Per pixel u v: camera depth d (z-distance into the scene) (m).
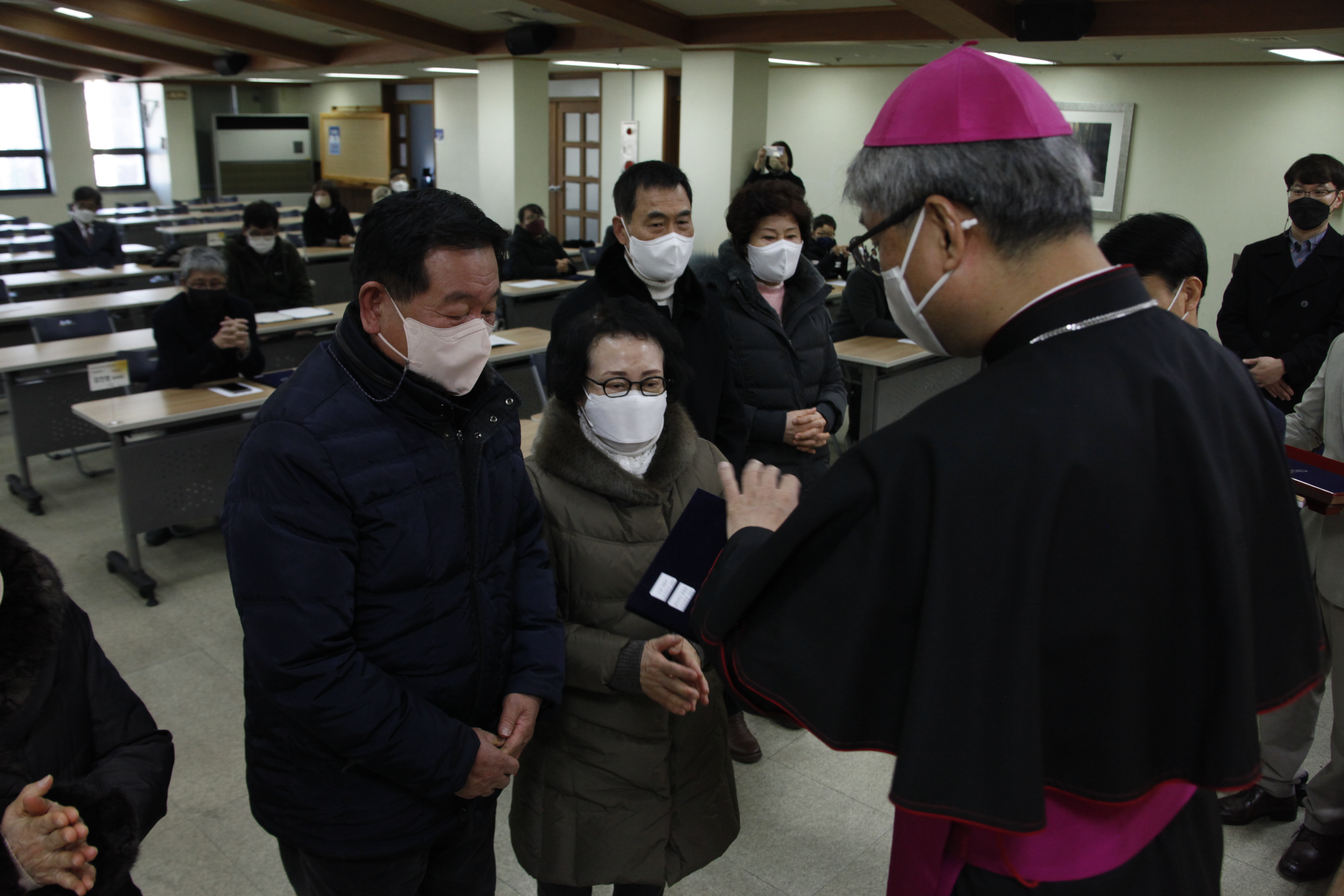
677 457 1.51
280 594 1.10
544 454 1.49
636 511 1.48
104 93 15.52
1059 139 0.66
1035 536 0.60
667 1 7.34
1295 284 3.33
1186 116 8.23
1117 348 0.65
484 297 1.15
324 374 1.18
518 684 1.33
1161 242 1.67
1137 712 0.64
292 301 5.52
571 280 7.34
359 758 1.14
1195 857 0.78
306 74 13.99
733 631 0.73
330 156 17.14
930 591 0.62
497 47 9.55
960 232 0.66
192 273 3.75
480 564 1.27
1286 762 2.15
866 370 4.62
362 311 1.17
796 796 2.38
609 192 13.20
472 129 14.47
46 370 4.53
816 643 0.67
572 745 1.49
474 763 1.22
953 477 0.62
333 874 1.25
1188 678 0.64
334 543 1.12
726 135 8.20
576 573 1.48
